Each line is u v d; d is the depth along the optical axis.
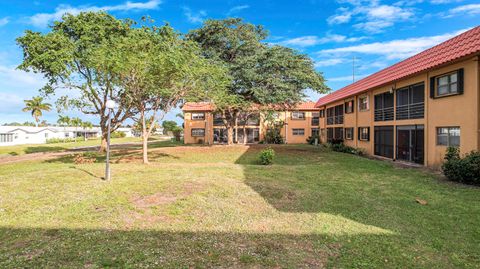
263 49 23.81
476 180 9.81
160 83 14.29
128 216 6.04
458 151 11.86
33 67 18.31
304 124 40.41
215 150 23.50
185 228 5.47
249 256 4.32
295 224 5.85
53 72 17.50
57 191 7.99
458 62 12.33
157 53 13.37
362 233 5.43
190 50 16.33
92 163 15.62
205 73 14.98
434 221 6.16
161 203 6.97
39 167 14.89
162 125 83.12
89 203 6.86
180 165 14.69
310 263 4.17
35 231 5.15
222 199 7.48
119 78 13.87
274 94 22.28
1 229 5.23
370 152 20.92
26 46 18.48
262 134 40.19
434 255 4.56
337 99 26.53
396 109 17.61
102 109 22.86
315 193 8.49
